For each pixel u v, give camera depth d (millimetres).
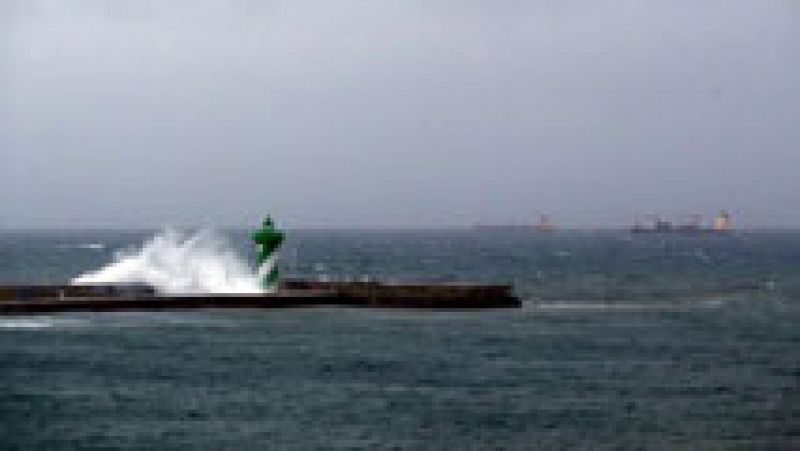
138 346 144875
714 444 92875
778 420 102375
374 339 154625
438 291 194500
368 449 89938
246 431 95688
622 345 154250
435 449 90188
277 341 150750
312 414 102875
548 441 93188
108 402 108125
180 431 95500
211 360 134125
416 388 117062
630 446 91875
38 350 140750
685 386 120750
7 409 104375
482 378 124062
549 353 144500
